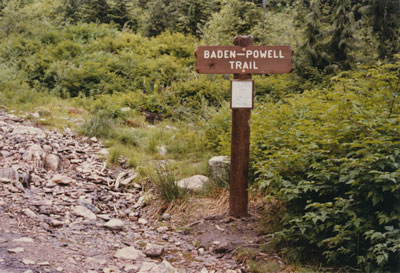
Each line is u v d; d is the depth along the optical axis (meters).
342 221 3.41
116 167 6.29
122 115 8.94
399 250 2.91
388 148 3.17
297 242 3.63
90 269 3.08
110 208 4.88
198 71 4.47
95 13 16.83
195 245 3.97
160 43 13.98
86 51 12.52
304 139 3.98
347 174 3.35
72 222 4.15
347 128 3.54
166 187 5.12
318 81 10.06
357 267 3.20
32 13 14.05
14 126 6.96
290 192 3.57
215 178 5.51
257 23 13.70
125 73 11.27
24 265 2.86
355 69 9.98
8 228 3.60
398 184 3.03
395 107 3.83
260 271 3.32
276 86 9.99
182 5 16.36
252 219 4.45
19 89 9.54
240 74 4.47
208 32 14.46
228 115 7.52
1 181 4.71
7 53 11.41
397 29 10.05
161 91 10.38
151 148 7.27
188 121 9.01
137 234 4.21
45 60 11.29
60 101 9.42
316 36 10.40
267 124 5.44
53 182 5.20
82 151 6.55
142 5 21.41
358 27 10.49
